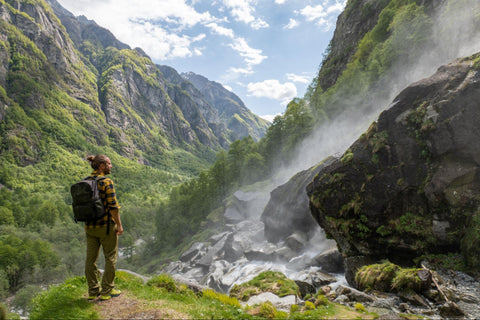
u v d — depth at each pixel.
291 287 10.37
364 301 7.71
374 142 12.68
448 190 10.24
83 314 4.50
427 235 10.73
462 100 10.34
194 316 4.78
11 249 74.88
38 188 191.62
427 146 11.12
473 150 9.89
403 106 12.20
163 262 72.31
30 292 60.47
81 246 99.56
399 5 58.84
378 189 12.22
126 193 196.75
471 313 7.04
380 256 12.44
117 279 6.50
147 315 4.61
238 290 11.11
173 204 98.88
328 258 18.20
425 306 7.32
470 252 9.40
